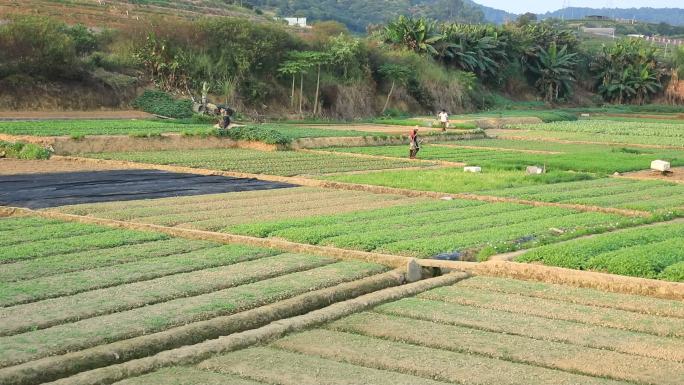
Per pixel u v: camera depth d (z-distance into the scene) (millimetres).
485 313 15305
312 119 70312
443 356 12797
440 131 59562
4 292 15367
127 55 64312
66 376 11492
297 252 20219
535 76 112312
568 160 43781
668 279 17391
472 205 28469
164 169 36281
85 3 90188
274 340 13445
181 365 12102
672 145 56969
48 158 37781
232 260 18812
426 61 90438
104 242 20141
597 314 15320
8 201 26156
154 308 14656
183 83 64312
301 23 141625
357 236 21547
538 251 19594
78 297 15289
